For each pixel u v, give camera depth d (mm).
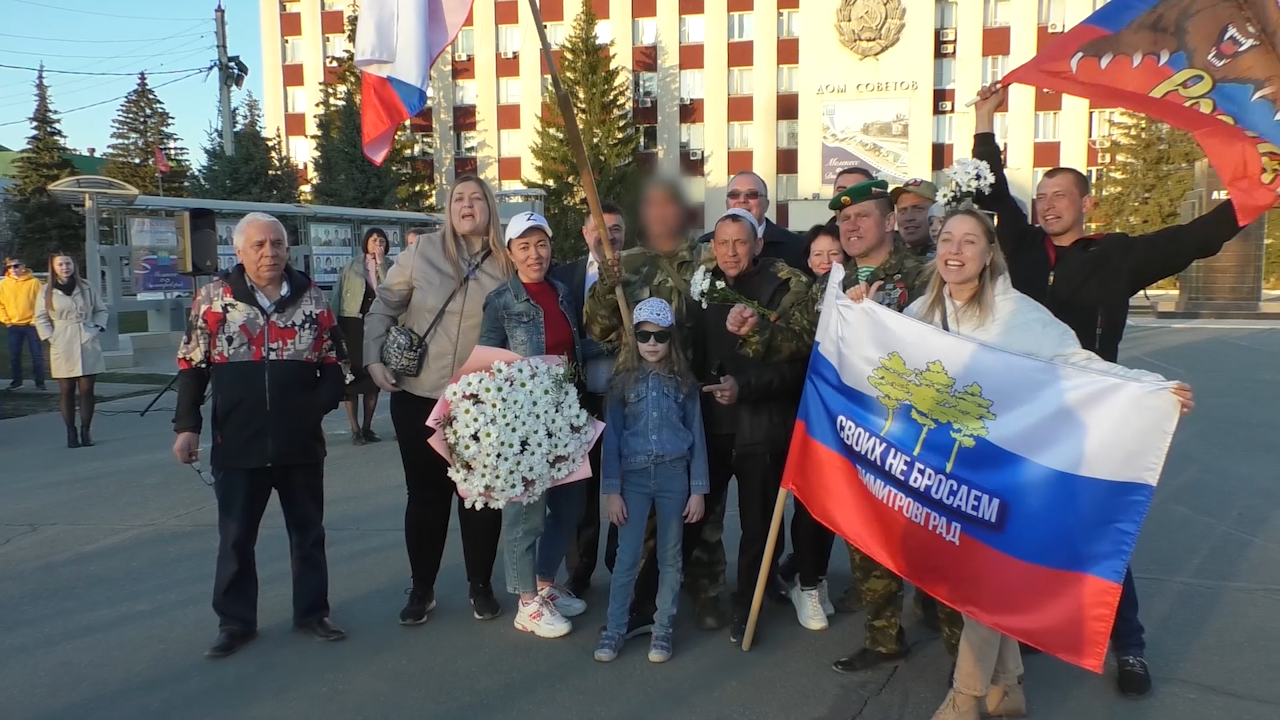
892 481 3412
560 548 4340
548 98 35000
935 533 3289
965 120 34969
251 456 3900
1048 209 3805
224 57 28203
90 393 8844
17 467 7871
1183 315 21844
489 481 3809
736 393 3848
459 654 3949
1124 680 3492
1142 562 4996
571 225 33281
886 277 4004
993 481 3156
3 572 5098
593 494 4703
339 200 35125
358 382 6117
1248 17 3297
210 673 3781
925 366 3316
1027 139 34469
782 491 3779
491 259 4297
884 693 3561
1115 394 2953
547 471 3910
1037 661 3816
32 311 12750
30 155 44281
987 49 34531
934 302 3402
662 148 38062
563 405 3943
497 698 3537
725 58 37156
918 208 4859
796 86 36969
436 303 4156
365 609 4480
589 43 35125
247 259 3895
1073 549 3012
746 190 4840
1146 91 3490
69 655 3971
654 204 4430
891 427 3418
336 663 3867
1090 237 3818
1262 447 7809
